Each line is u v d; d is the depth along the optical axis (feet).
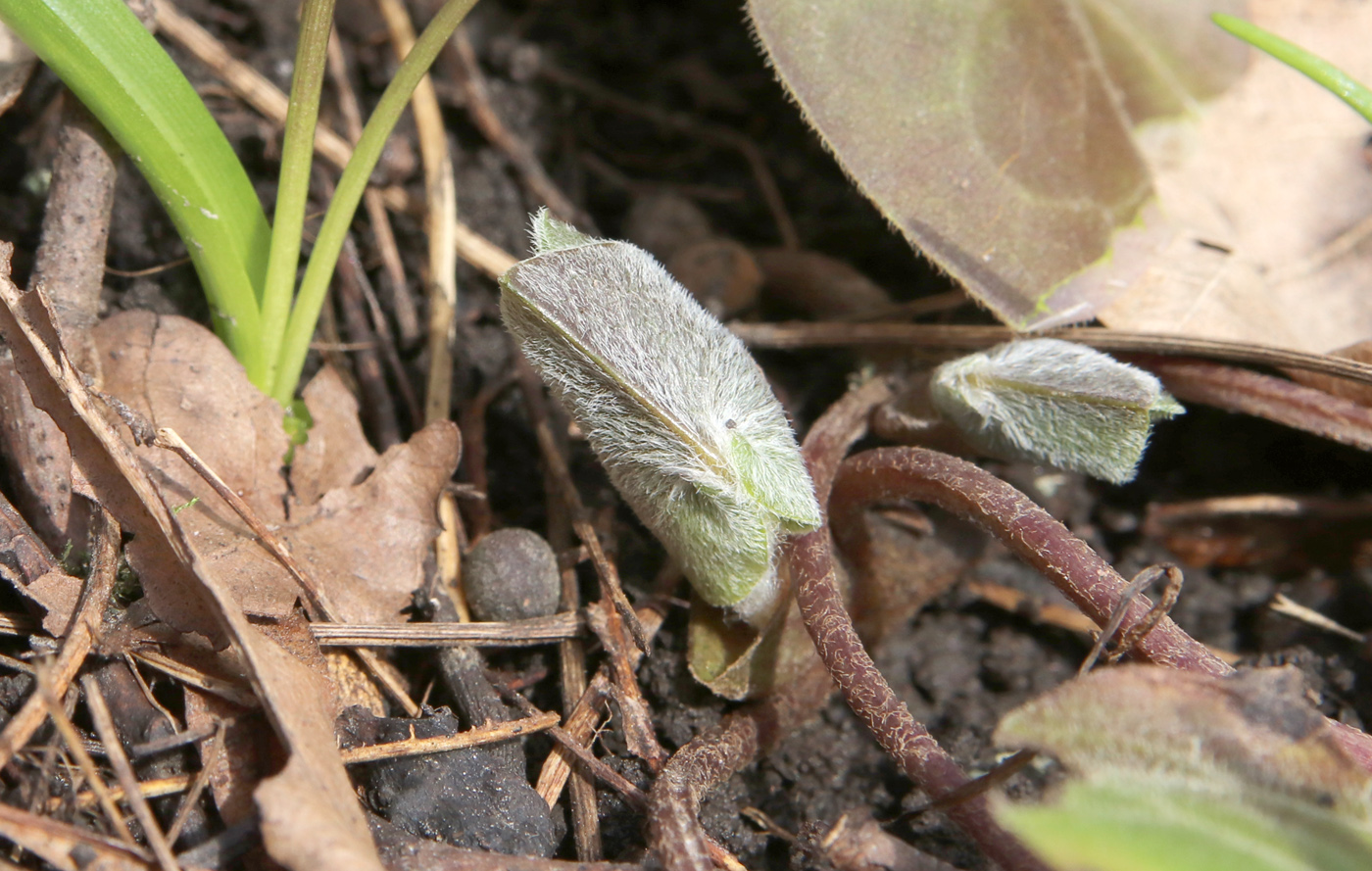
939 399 0.74
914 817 0.70
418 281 0.82
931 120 0.76
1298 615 0.77
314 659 0.69
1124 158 0.78
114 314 0.76
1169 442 0.81
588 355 0.68
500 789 0.69
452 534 0.75
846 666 0.68
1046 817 0.61
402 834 0.67
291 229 0.72
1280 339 0.78
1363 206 0.82
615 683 0.71
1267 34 0.73
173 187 0.71
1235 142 0.83
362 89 0.86
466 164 0.85
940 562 0.76
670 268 0.84
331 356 0.79
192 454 0.69
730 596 0.70
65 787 0.66
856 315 0.84
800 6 0.74
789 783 0.73
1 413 0.70
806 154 0.90
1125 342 0.76
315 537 0.72
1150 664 0.68
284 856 0.62
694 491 0.69
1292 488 0.80
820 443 0.76
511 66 0.88
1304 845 0.62
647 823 0.69
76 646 0.67
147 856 0.64
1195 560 0.79
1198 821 0.62
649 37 0.92
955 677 0.76
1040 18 0.77
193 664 0.68
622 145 0.90
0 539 0.68
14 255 0.77
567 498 0.76
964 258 0.75
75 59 0.69
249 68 0.83
